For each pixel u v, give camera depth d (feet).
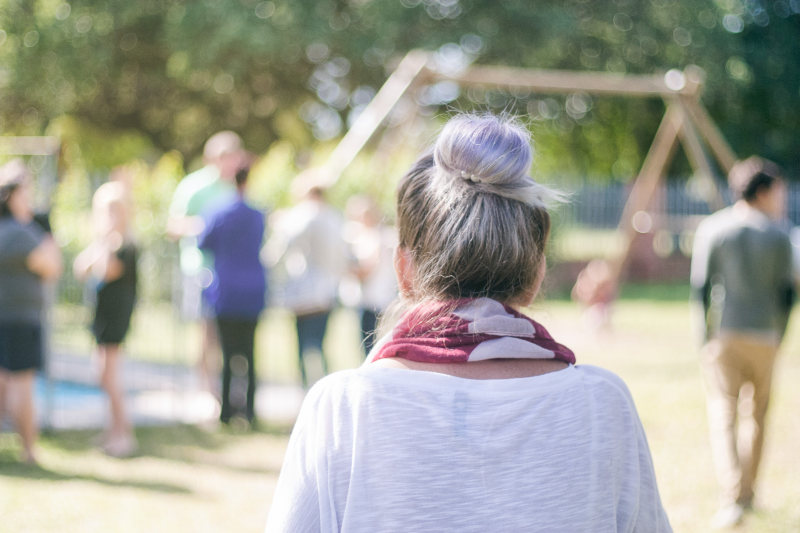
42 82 77.61
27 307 22.38
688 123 46.39
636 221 54.80
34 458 23.00
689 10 85.71
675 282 87.04
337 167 40.47
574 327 53.83
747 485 18.89
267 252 29.12
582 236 79.51
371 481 4.79
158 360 39.37
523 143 5.45
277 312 63.93
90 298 38.29
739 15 97.04
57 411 29.14
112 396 24.20
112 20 74.54
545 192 5.39
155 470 22.79
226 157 28.48
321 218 28.19
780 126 107.14
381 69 80.59
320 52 79.30
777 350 18.74
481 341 5.11
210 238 26.86
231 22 67.82
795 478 22.13
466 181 5.33
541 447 4.86
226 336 27.35
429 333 5.17
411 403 4.93
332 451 4.92
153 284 42.70
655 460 23.68
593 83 43.78
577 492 4.83
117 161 90.38
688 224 59.41
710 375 19.40
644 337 49.78
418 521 4.69
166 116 89.40
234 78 75.87
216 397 28.45
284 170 67.15
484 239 5.17
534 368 5.16
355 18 76.02
